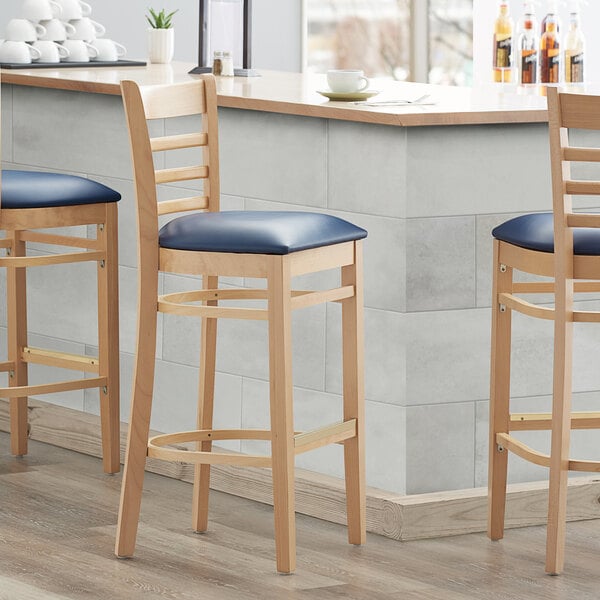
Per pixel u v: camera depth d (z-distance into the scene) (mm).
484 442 4648
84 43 6227
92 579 3992
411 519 4402
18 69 5789
